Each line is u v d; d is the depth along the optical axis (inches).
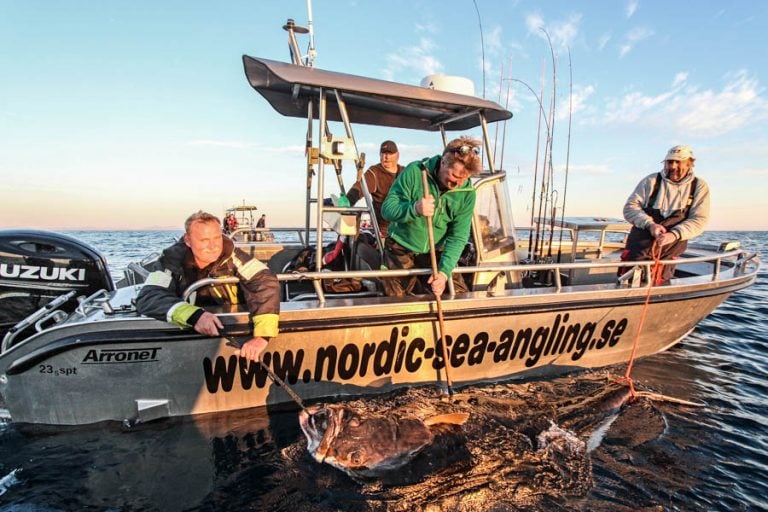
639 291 153.8
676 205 170.1
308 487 92.0
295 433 112.4
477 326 136.3
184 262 111.4
